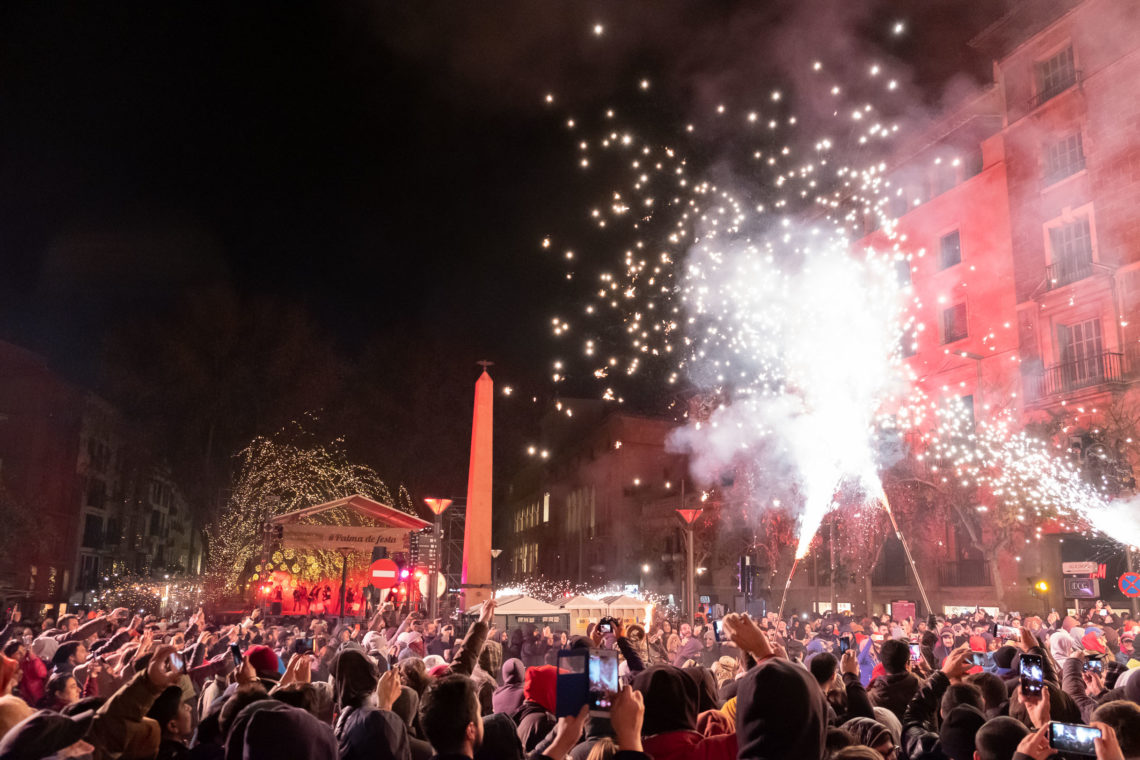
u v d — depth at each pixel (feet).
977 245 108.58
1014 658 20.72
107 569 187.83
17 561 132.05
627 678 13.05
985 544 91.61
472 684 11.69
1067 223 98.12
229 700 14.21
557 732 9.50
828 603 120.88
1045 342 98.89
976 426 99.19
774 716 9.10
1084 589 76.74
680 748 11.18
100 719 11.76
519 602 67.31
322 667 35.88
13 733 11.01
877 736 13.88
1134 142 90.63
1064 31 99.25
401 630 48.73
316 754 11.69
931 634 29.48
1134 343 88.79
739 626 10.38
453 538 148.25
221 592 121.90
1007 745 11.84
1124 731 10.67
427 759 15.47
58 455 159.12
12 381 151.74
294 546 78.84
